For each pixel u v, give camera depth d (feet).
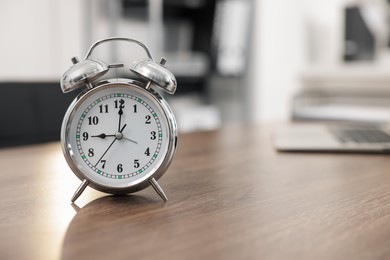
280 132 3.82
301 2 9.20
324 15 9.08
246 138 3.66
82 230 1.48
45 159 2.72
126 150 1.84
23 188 2.02
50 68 9.09
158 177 1.83
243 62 9.74
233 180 2.17
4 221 1.57
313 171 2.40
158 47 9.51
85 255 1.29
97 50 9.05
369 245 1.35
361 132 3.70
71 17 8.98
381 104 8.18
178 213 1.65
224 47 9.98
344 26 8.54
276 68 9.48
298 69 8.73
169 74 1.81
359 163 2.63
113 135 1.84
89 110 1.83
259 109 9.86
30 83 3.85
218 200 1.82
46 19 8.96
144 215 1.63
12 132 3.69
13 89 3.74
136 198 1.84
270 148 3.15
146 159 1.84
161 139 1.84
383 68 7.77
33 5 8.83
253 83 9.86
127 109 1.84
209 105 11.13
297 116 6.31
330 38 9.08
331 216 1.62
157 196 1.88
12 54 8.64
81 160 1.82
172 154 1.83
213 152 2.98
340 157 2.81
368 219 1.59
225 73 9.96
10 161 2.66
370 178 2.23
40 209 1.70
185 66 9.65
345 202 1.81
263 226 1.51
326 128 4.06
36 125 3.85
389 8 8.32
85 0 8.87
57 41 9.04
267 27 9.59
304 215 1.63
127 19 9.73
